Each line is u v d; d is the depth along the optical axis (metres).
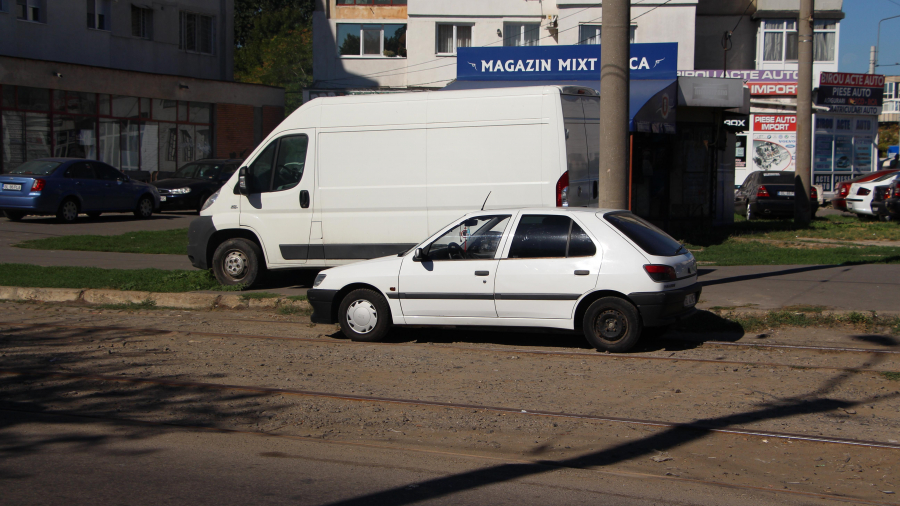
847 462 4.93
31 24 30.41
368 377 7.09
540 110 9.70
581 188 9.95
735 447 5.22
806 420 5.74
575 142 9.85
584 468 4.88
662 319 7.64
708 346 8.25
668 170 17.20
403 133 10.37
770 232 18.44
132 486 4.57
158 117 33.47
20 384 6.81
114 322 9.83
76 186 21.22
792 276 11.53
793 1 35.03
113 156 31.53
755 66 36.06
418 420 5.84
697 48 36.03
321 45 37.56
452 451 5.19
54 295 11.38
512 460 5.02
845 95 35.59
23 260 14.63
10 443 5.34
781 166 35.00
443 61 36.28
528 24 35.75
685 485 4.59
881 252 14.44
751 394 6.41
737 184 35.31
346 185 10.69
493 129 9.90
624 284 7.67
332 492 4.49
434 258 8.42
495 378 7.03
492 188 9.90
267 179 11.23
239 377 7.05
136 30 35.38
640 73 16.36
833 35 36.16
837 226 19.92
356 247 10.71
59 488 4.54
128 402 6.29
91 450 5.20
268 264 11.28
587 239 7.90
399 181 10.39
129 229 20.14
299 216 10.99
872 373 7.03
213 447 5.26
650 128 14.71
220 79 39.72
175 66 37.25
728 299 9.88
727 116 18.19
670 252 7.96
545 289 7.92
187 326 9.60
